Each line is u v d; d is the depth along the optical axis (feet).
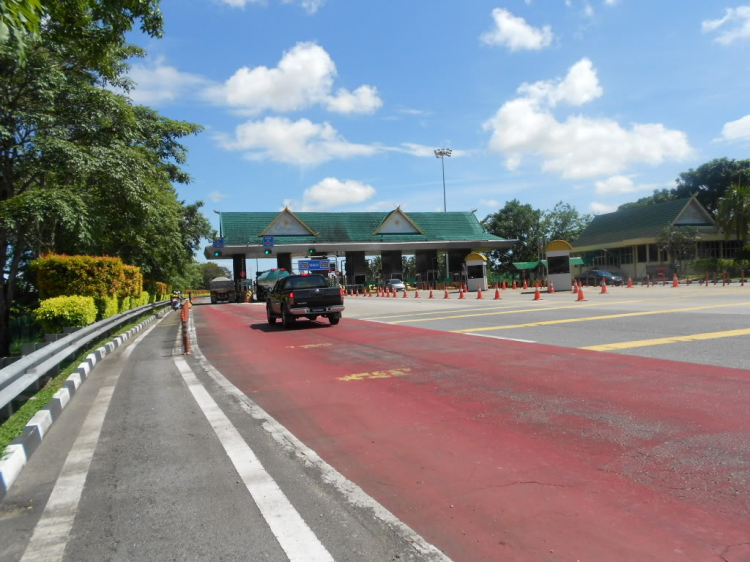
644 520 10.02
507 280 211.20
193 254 148.05
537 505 10.89
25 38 35.58
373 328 47.29
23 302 88.17
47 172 52.47
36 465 15.02
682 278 154.81
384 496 11.80
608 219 207.31
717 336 30.60
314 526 10.59
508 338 34.83
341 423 17.69
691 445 13.65
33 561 9.73
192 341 46.39
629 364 24.13
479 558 9.06
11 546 10.37
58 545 10.32
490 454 13.94
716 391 18.61
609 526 9.87
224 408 20.79
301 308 51.34
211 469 14.08
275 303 56.70
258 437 16.72
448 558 9.13
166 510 11.68
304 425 17.78
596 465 12.75
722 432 14.44
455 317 53.11
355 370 27.12
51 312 38.42
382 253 196.24
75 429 18.72
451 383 22.53
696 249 163.32
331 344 38.27
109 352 40.65
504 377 23.03
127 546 10.17
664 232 161.89
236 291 172.86
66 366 32.53
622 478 11.93
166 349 41.57
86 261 48.32
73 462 15.16
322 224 190.49
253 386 24.86
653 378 21.13
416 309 69.72
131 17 36.11
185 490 12.75
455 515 10.68
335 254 193.67
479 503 11.13
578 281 152.66
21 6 15.20
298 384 24.56
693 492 11.05
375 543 9.81
